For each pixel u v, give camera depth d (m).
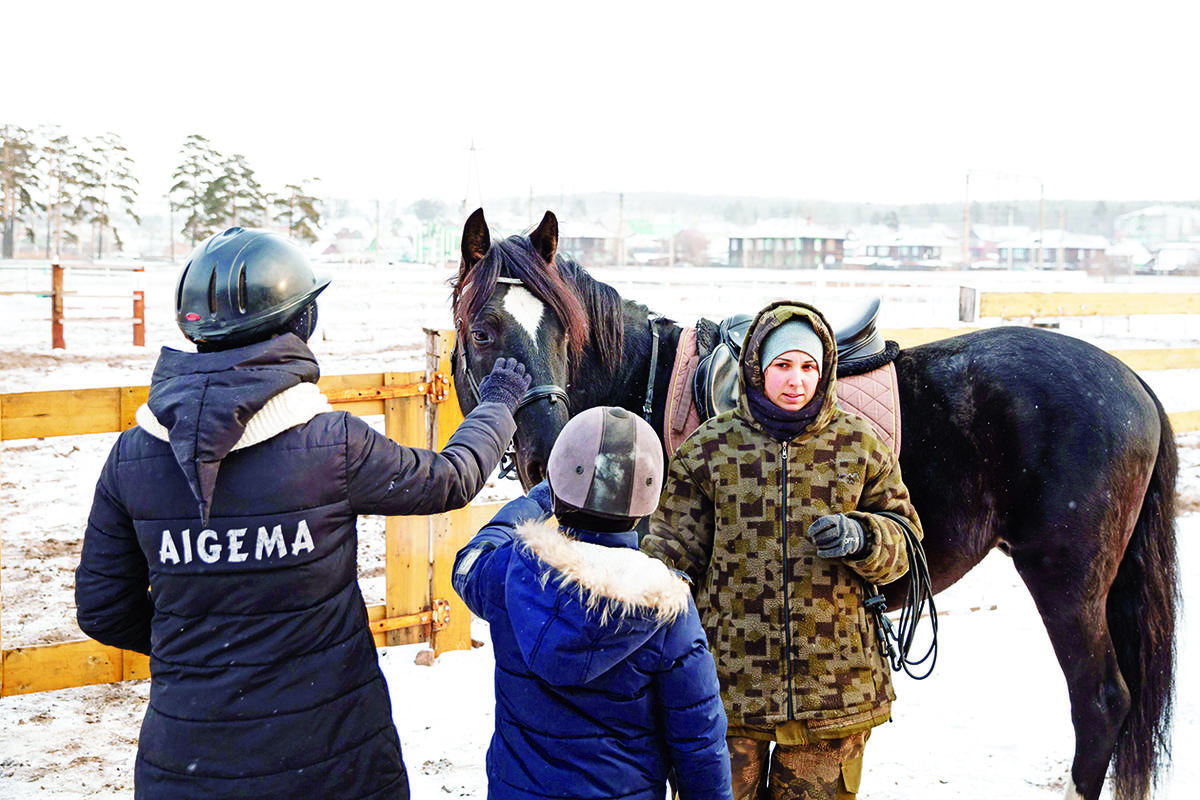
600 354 2.94
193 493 1.62
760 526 2.29
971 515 2.92
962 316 7.42
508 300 2.70
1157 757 2.89
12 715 3.66
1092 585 2.77
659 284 24.61
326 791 1.74
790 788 2.30
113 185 75.00
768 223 94.62
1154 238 113.94
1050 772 3.33
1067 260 92.56
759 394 2.33
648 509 1.61
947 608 5.05
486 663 4.23
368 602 4.83
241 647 1.70
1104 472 2.75
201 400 1.62
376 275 30.50
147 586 1.86
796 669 2.25
